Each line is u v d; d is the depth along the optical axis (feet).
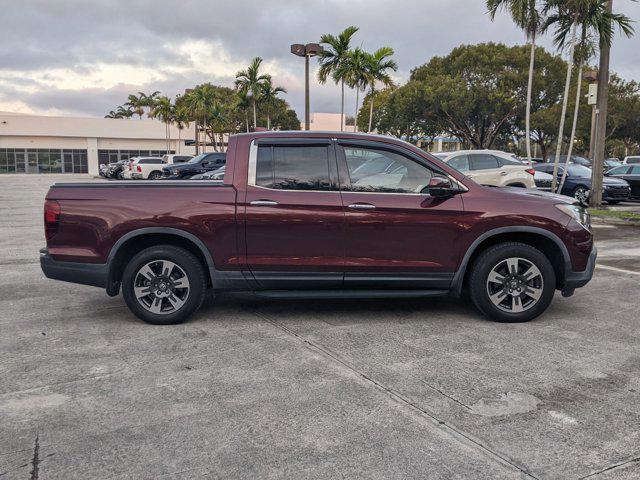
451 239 16.58
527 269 16.87
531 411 10.94
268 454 9.32
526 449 9.52
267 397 11.54
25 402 11.30
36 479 8.55
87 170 217.15
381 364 13.44
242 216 16.21
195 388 12.00
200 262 16.96
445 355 14.08
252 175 16.57
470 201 16.67
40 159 209.87
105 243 16.19
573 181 60.34
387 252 16.52
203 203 16.26
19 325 16.72
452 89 127.03
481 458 9.22
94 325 16.72
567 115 129.80
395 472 8.79
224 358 13.85
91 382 12.32
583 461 9.15
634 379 12.55
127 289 16.46
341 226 16.33
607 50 54.44
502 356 14.01
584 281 17.10
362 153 16.79
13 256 29.53
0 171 204.03
